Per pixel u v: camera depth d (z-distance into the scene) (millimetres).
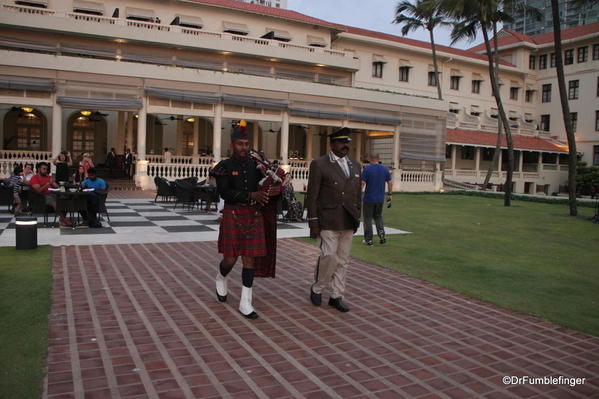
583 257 8914
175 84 22562
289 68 31125
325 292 5926
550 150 44375
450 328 4695
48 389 3176
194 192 14688
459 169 40031
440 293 6031
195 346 4020
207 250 8344
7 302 5016
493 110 46906
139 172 22203
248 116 24656
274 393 3225
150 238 9344
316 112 26219
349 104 27516
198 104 23297
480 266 7770
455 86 44250
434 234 11383
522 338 4465
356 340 4277
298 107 25859
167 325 4516
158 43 26375
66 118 29016
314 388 3318
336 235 5137
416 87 41312
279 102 25219
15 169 14141
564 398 3301
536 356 4035
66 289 5625
